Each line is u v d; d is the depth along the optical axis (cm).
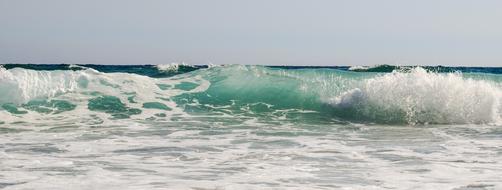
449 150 706
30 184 471
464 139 820
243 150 696
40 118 1023
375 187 473
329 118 1104
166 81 1357
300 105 1209
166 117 1065
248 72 1403
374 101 1118
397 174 537
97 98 1170
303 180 503
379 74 1333
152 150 688
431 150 705
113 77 1294
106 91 1211
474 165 593
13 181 484
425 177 522
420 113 1082
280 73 1391
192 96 1255
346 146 739
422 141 796
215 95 1267
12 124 952
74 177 507
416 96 1102
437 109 1081
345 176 525
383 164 597
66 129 897
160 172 539
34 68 2627
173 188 460
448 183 493
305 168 568
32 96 1134
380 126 1001
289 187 471
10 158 618
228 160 617
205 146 727
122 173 532
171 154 658
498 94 1119
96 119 1021
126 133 853
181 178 508
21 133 847
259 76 1362
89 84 1229
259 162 604
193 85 1336
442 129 957
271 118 1085
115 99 1176
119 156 641
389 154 669
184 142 763
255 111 1165
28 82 1156
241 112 1150
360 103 1132
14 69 1180
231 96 1263
